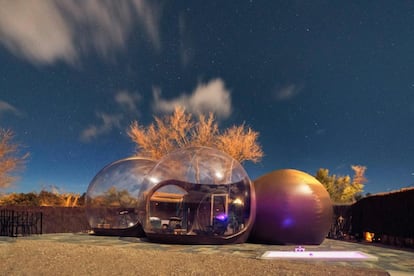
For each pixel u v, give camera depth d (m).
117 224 12.95
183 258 7.73
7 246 9.44
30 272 6.34
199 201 10.94
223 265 6.99
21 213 13.45
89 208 13.64
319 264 7.23
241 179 11.01
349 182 25.08
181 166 11.52
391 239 11.84
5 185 19.64
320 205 10.84
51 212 14.44
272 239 10.80
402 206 11.24
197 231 10.52
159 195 11.33
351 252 8.84
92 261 7.33
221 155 11.81
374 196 13.08
